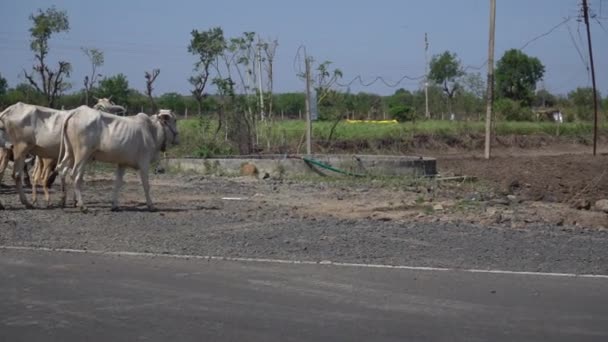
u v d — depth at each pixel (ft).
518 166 86.63
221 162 73.15
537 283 29.35
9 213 44.93
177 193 58.29
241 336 22.27
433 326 23.49
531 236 39.75
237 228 40.70
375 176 69.46
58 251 34.22
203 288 27.84
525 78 212.23
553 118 184.14
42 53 97.81
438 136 124.67
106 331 22.63
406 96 206.49
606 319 24.48
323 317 24.30
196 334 22.41
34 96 116.37
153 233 38.88
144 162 46.57
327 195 57.98
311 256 33.76
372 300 26.45
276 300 26.27
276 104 133.90
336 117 105.60
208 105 120.78
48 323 23.36
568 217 49.11
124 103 131.75
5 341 21.65
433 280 29.55
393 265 32.17
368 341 21.91
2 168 47.83
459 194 60.18
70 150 45.57
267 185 64.08
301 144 96.73
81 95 117.70
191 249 34.88
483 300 26.63
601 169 83.71
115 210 46.73
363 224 42.75
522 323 23.94
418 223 43.60
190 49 91.66
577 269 31.96
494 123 136.77
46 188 48.73
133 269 30.78
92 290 27.35
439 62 180.96
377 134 117.60
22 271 30.17
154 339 21.93
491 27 94.89
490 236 39.42
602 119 176.65
